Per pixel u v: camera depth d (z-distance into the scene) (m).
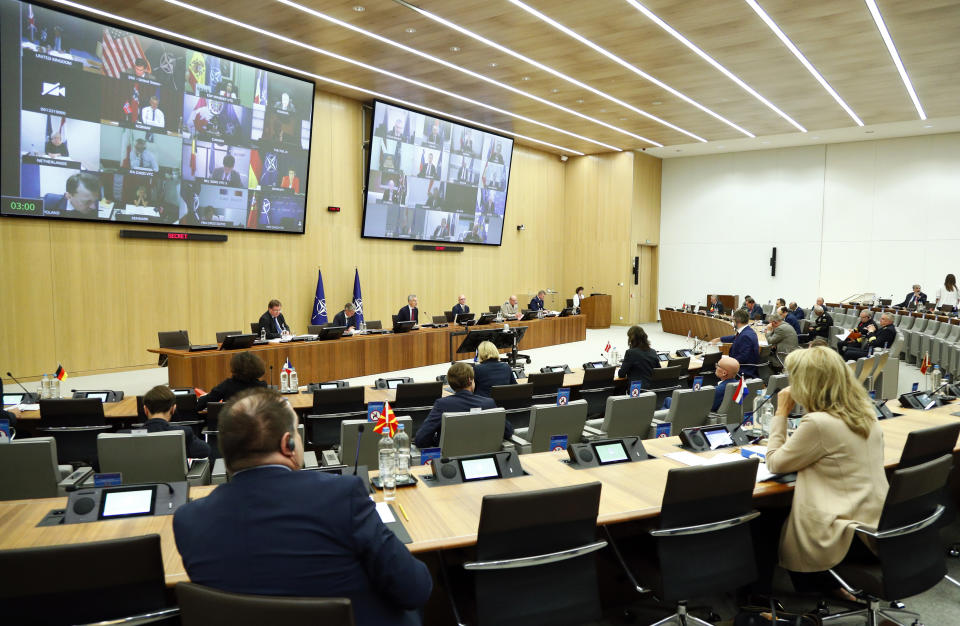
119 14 8.92
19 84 8.41
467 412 4.07
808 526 2.67
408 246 14.62
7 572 1.72
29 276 9.01
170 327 10.57
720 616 3.20
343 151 13.05
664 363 7.28
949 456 2.75
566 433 4.51
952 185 16.45
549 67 10.85
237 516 1.60
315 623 1.43
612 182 19.09
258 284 11.75
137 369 10.19
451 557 2.67
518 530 2.21
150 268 10.28
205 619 1.49
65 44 8.74
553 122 15.12
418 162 14.14
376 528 1.68
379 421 2.85
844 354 10.77
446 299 15.73
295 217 12.07
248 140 11.05
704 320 15.11
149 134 9.78
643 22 8.74
